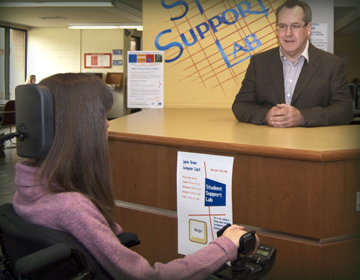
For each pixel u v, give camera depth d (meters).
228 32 3.15
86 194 0.88
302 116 1.82
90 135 0.86
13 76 10.44
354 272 1.31
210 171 1.37
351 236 1.29
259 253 1.09
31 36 10.80
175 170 1.46
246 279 1.00
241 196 1.33
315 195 1.21
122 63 10.72
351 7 4.25
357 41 7.66
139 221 1.61
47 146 0.82
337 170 1.21
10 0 7.05
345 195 1.24
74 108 0.85
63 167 0.83
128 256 0.81
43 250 0.72
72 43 10.80
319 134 1.56
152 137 1.48
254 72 2.19
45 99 0.81
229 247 0.97
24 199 0.85
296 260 1.29
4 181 4.69
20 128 0.85
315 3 3.06
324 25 3.08
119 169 1.61
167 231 1.54
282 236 1.31
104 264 0.81
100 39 10.71
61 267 0.78
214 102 3.22
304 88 2.04
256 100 2.21
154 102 3.11
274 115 1.83
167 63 3.24
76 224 0.78
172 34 3.21
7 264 0.97
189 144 1.39
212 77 3.21
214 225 1.40
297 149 1.20
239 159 1.32
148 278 0.83
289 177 1.24
